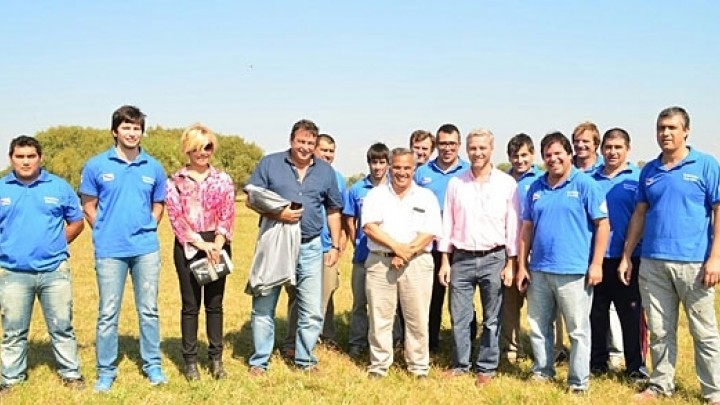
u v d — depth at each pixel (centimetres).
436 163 819
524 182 784
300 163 718
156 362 694
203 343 866
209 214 673
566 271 659
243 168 8831
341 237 849
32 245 640
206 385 673
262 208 686
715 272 613
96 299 1198
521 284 705
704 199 626
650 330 661
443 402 648
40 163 660
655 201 647
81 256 1894
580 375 667
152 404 628
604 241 658
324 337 868
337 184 750
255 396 657
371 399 655
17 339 664
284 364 768
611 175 728
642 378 710
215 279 666
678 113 627
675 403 642
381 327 729
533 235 696
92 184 651
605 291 726
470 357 812
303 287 733
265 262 697
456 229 726
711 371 637
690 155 631
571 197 661
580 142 745
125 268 667
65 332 670
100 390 660
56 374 714
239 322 1012
